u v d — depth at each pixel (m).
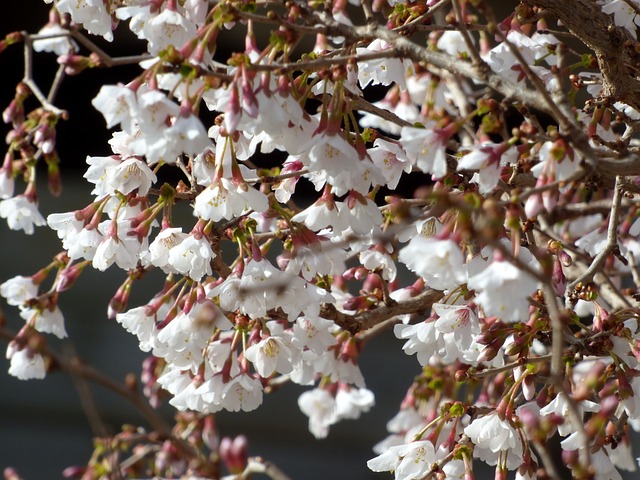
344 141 0.99
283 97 0.98
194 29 1.01
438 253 0.97
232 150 1.01
